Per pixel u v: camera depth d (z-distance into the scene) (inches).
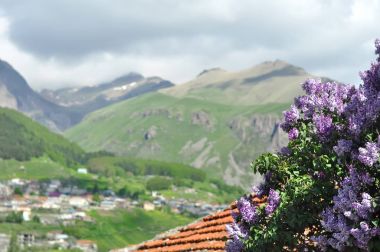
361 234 99.9
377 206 99.9
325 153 110.3
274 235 109.0
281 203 109.3
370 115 106.0
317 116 111.2
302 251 110.7
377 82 111.4
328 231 107.5
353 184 102.7
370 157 101.5
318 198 109.0
